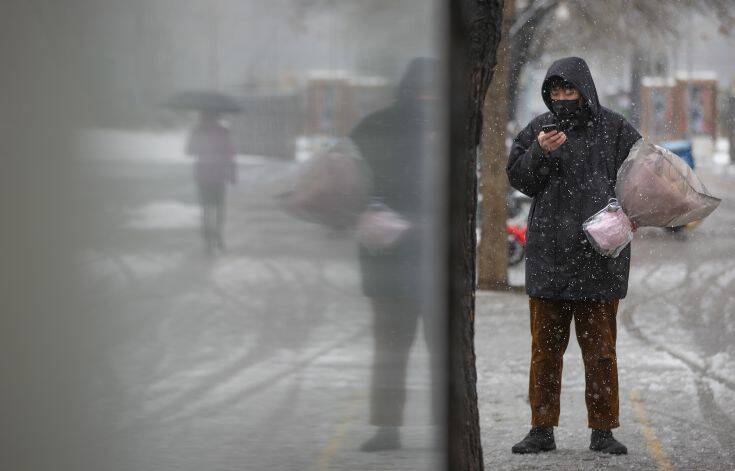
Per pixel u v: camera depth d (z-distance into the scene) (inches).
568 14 1649.9
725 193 1866.4
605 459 421.7
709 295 893.8
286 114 237.0
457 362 314.3
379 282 264.2
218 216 226.4
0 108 199.2
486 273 967.0
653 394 539.2
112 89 210.5
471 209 333.4
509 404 519.8
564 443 448.1
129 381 219.1
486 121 965.8
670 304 852.0
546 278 425.1
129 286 215.9
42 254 206.1
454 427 312.2
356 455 267.7
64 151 205.6
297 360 247.3
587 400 432.8
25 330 206.2
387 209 267.6
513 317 799.7
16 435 207.8
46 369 209.3
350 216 257.4
